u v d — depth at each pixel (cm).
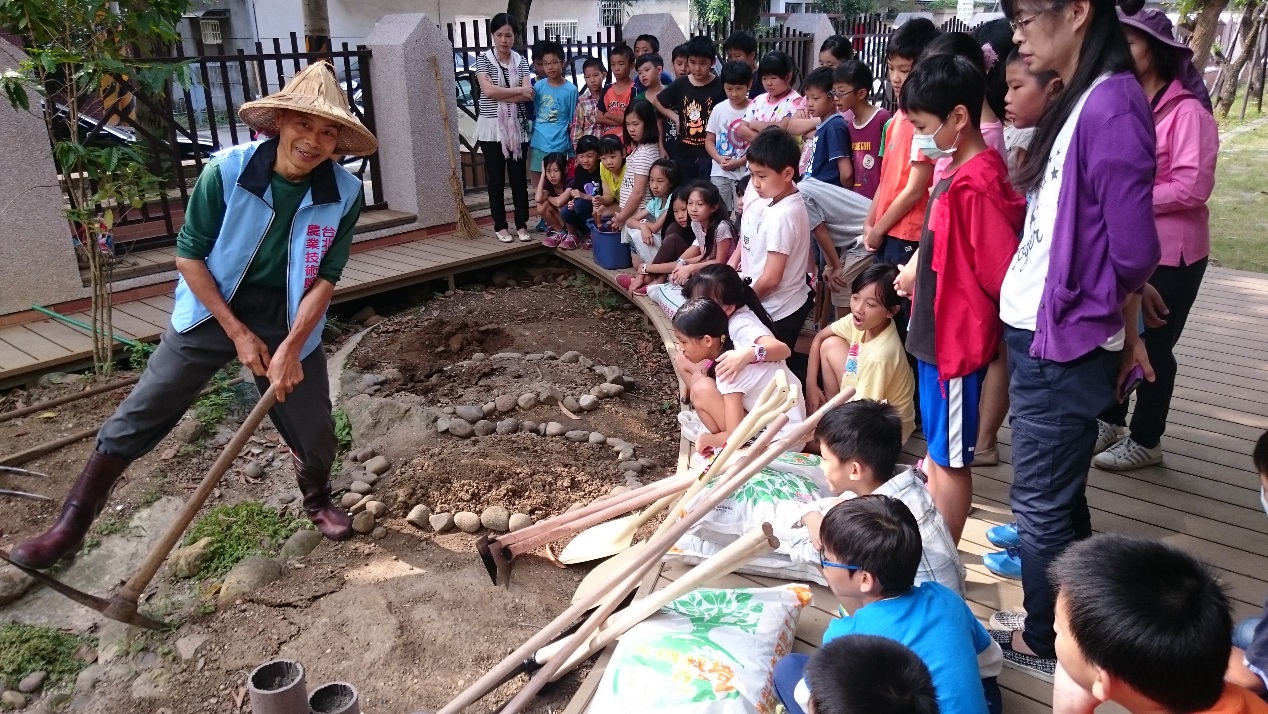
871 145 505
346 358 553
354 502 393
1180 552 158
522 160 736
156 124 721
